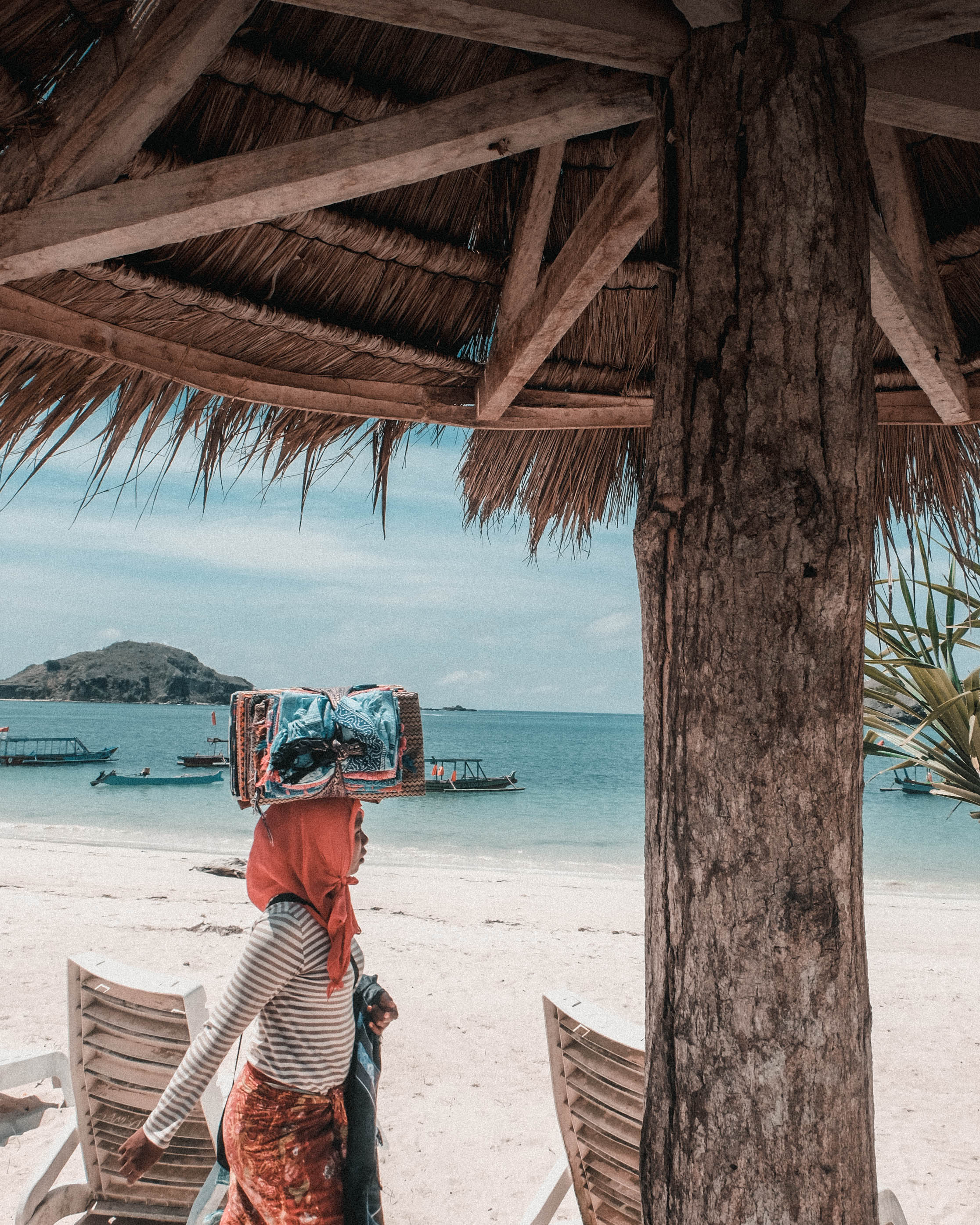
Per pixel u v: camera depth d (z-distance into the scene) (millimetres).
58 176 1677
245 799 1951
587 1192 2434
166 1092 1833
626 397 3180
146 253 2266
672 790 1376
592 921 9617
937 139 2461
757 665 1323
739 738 1317
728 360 1383
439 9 1417
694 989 1321
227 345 2598
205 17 1572
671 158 1517
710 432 1383
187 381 2545
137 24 1640
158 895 9844
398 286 2721
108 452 2537
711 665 1345
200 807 32844
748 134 1411
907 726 3162
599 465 3393
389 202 2543
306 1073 1847
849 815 1339
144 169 2100
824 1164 1265
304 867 1912
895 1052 5391
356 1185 1870
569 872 18672
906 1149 3951
